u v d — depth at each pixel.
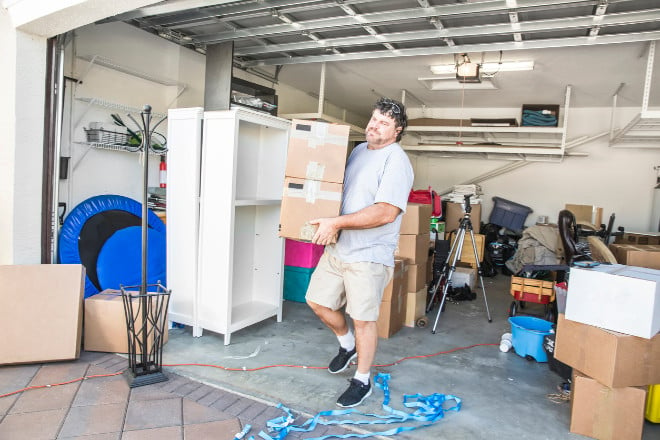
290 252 4.23
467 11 2.96
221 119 2.93
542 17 3.15
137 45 3.71
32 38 2.78
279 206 3.46
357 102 6.94
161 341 2.40
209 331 3.26
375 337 2.26
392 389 2.49
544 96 6.11
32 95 2.82
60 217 3.23
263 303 3.57
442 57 4.59
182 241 3.13
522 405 2.38
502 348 3.19
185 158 3.07
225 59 3.66
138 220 3.64
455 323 3.88
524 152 5.89
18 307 2.45
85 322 2.69
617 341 1.96
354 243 2.20
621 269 2.28
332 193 2.24
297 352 2.93
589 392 2.07
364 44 3.76
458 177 7.84
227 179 2.92
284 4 3.06
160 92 3.97
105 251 3.32
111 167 3.61
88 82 3.36
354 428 2.06
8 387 2.22
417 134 6.91
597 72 4.82
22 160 2.81
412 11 3.09
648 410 2.22
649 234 5.45
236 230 3.41
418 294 3.78
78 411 2.04
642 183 6.78
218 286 2.98
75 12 2.46
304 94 6.30
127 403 2.14
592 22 3.05
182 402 2.19
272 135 3.46
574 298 2.21
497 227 7.25
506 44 3.63
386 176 2.14
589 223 6.00
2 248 2.87
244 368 2.62
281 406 2.20
